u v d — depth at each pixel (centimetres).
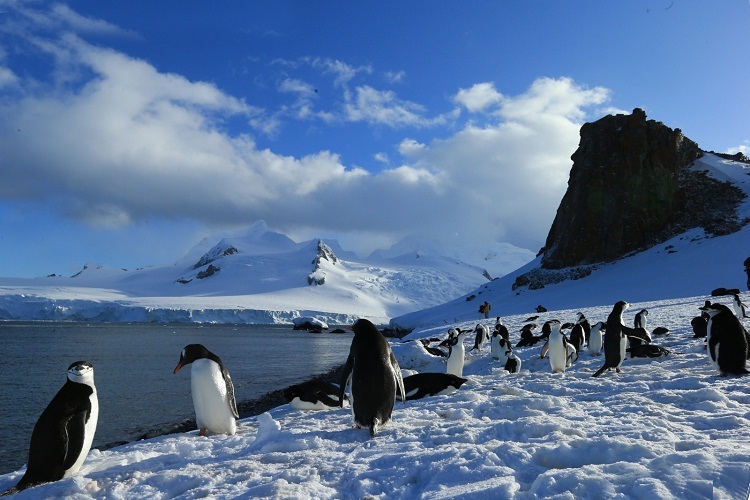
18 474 591
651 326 1744
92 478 505
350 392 631
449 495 353
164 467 539
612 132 6394
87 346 4888
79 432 535
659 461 356
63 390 545
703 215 5806
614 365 1000
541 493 332
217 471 488
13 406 1780
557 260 6016
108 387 2142
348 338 7806
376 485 409
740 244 4850
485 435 521
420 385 962
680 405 639
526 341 1767
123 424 1429
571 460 405
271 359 3716
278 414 961
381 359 621
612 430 490
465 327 3114
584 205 6153
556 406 666
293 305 17825
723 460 341
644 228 5809
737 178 6156
